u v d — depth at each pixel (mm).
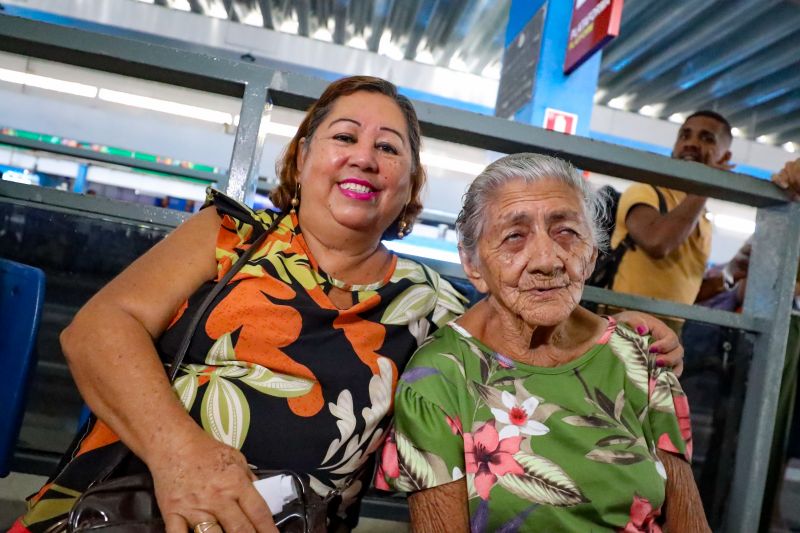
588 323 1174
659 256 1976
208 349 1003
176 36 6746
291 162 1235
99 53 1231
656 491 1014
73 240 1407
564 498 983
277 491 860
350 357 1059
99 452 936
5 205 1371
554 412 1045
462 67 7211
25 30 1209
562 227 1061
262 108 1274
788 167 1416
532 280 1049
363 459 1058
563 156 1403
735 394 1509
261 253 1093
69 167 5047
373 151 1134
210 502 801
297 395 1000
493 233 1078
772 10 4961
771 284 1472
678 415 1110
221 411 955
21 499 1729
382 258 1237
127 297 949
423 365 1062
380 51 7141
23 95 4852
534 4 3922
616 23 2920
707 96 6969
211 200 1093
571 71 3527
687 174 1414
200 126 5191
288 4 6406
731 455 1509
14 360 1218
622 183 5172
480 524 979
